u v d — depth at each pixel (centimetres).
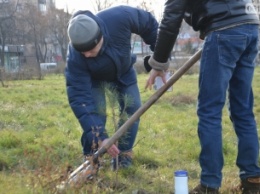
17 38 5725
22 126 869
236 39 324
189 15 344
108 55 426
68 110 1117
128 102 433
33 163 481
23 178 395
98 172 408
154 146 634
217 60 327
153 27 455
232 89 356
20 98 1501
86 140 451
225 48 326
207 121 336
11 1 5588
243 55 345
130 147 479
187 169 506
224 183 396
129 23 435
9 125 877
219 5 325
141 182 438
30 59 5672
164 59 354
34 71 2997
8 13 5450
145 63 410
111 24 426
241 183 364
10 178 420
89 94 427
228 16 324
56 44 6325
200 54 354
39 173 349
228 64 329
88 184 354
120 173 460
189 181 449
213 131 335
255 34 337
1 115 1020
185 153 593
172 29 336
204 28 338
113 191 377
